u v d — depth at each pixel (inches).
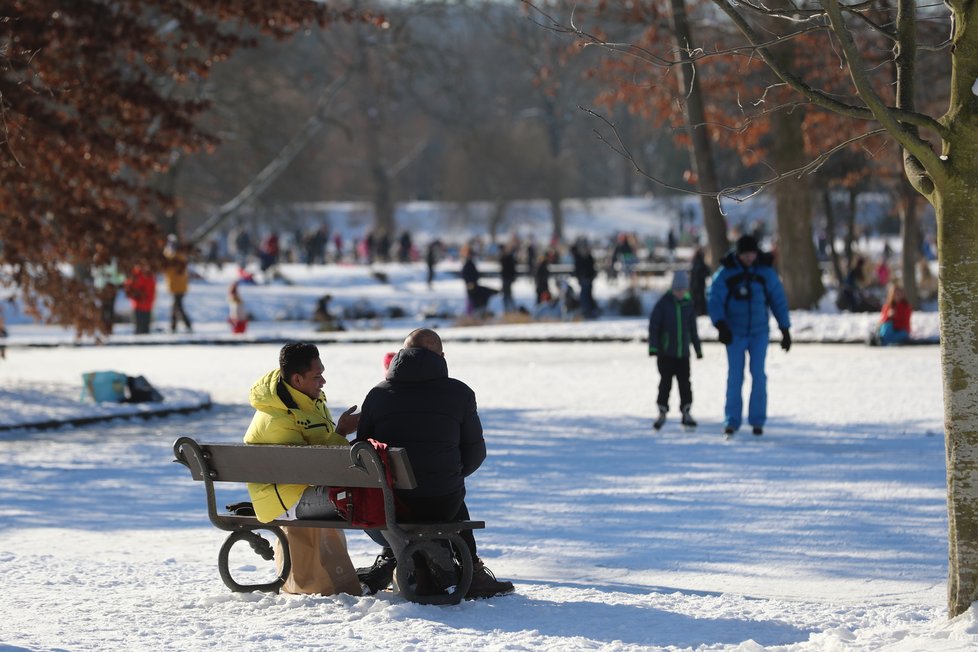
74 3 1550.2
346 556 602.9
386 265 4970.5
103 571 674.8
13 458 1174.3
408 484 561.0
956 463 501.0
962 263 495.5
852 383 1558.8
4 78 1430.9
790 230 2642.7
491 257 5856.3
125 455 1191.6
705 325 2252.7
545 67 2945.4
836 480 933.2
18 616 550.9
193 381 1878.7
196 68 1679.4
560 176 7027.6
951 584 506.0
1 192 1510.8
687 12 2573.8
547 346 2271.2
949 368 500.7
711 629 519.5
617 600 584.7
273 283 4101.9
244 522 607.5
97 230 1566.2
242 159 4372.5
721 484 932.0
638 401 1494.8
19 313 3334.2
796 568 671.1
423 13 3437.5
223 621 538.6
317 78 4507.9
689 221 7529.5
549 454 1110.4
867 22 550.6
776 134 2576.3
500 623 532.7
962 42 496.7
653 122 2699.3
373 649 479.8
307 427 603.5
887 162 2957.7
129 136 1582.2
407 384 589.6
